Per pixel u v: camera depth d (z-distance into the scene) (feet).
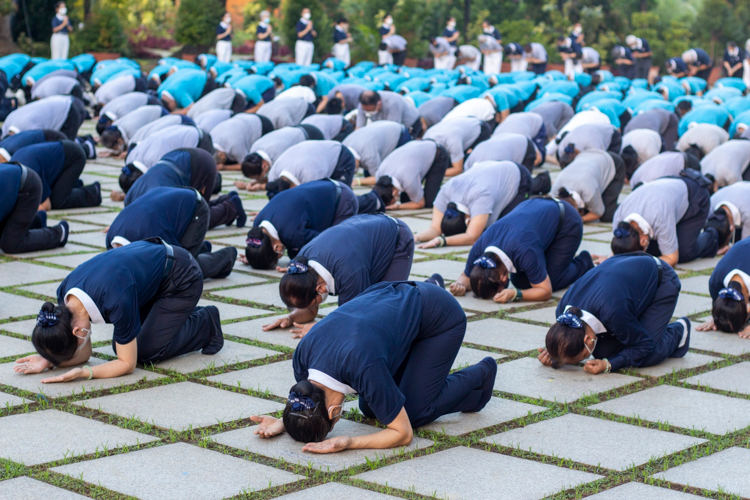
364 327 11.60
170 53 98.02
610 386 14.78
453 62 90.17
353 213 21.61
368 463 11.46
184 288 14.85
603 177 28.71
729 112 47.14
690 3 120.26
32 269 21.81
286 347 16.40
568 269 20.85
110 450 11.73
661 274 15.71
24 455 11.51
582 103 51.01
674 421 13.28
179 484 10.78
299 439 11.80
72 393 13.76
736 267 17.51
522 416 13.38
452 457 11.78
